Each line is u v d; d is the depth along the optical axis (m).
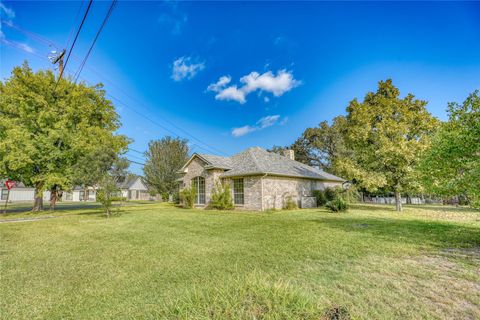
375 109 18.55
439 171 6.61
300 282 3.76
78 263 5.27
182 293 3.46
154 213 15.44
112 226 10.39
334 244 6.27
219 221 11.26
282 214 13.99
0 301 3.56
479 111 6.11
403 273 4.13
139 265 5.02
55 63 12.62
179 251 5.99
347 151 34.94
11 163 15.34
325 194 21.73
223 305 2.56
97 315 3.10
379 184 17.28
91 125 19.91
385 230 8.26
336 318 2.50
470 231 7.96
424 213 14.93
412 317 2.73
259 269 4.45
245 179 17.84
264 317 2.29
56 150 17.31
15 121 16.52
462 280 3.79
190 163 21.94
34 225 11.07
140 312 3.08
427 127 16.70
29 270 4.87
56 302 3.51
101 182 14.61
